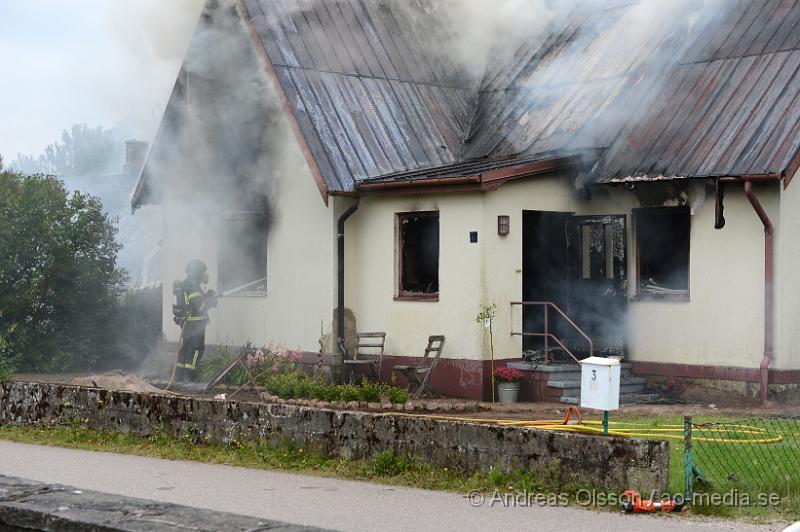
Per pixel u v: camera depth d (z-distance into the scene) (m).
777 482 9.31
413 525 7.98
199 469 10.55
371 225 18.45
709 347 16.67
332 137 18.44
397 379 17.97
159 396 12.13
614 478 8.77
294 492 9.32
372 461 10.25
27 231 21.42
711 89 17.31
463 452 9.70
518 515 8.34
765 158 15.61
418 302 17.77
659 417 14.80
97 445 12.11
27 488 7.22
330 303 18.41
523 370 16.91
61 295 21.70
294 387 16.42
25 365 21.20
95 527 6.29
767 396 15.91
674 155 16.69
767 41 17.39
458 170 17.81
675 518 8.32
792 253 16.03
